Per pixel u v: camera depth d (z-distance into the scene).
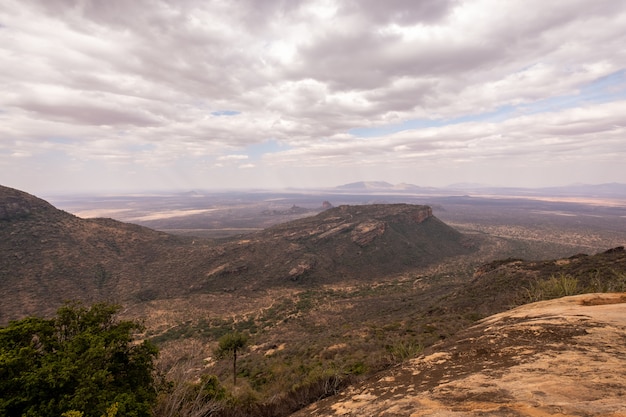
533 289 18.58
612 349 4.89
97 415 6.08
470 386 4.34
